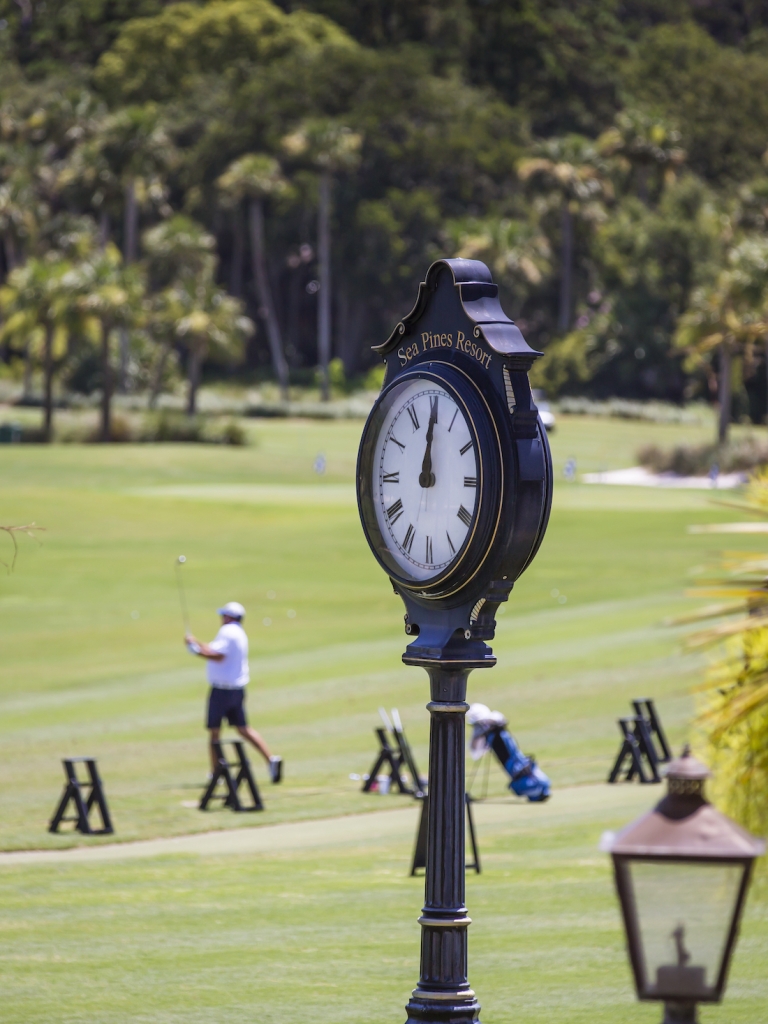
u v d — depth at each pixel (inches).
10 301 7844.5
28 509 4662.9
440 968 621.0
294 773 1710.1
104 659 2637.8
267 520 4589.1
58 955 887.7
